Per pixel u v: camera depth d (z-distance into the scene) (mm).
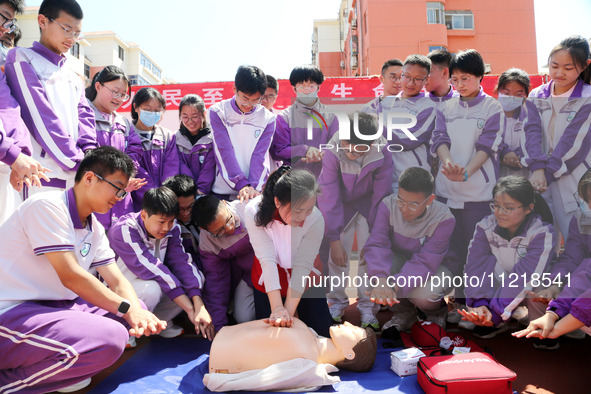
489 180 2035
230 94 4367
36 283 1753
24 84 2322
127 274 2264
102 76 2727
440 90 2697
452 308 2760
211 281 2385
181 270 2332
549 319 1803
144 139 2873
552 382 1835
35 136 2328
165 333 2402
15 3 2484
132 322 1742
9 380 1628
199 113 2947
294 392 1743
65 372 1608
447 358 1802
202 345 2273
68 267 1680
